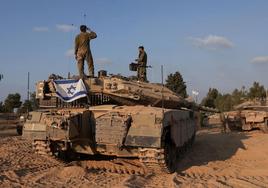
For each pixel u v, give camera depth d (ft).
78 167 43.70
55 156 47.42
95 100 51.08
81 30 51.80
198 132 113.91
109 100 50.80
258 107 123.85
